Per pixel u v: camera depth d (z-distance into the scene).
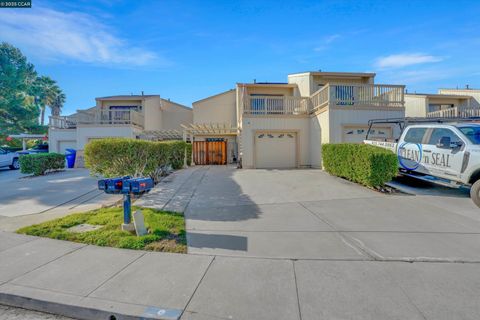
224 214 5.63
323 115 12.89
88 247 3.89
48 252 3.71
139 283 2.89
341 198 6.86
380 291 2.71
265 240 4.15
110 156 6.98
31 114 30.62
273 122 14.38
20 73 29.58
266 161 14.44
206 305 2.52
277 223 5.00
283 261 3.42
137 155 7.59
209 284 2.87
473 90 21.70
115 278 3.00
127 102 21.67
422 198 6.73
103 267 3.26
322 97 13.22
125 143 7.17
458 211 5.59
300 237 4.27
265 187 8.55
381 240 4.09
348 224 4.88
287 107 14.81
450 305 2.47
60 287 2.82
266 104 14.39
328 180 9.35
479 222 4.90
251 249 3.81
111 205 6.51
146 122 20.78
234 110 21.47
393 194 7.20
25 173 12.12
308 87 16.56
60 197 7.57
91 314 2.50
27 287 2.81
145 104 20.67
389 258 3.47
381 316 2.33
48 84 39.53
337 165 9.67
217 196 7.40
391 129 12.67
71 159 17.17
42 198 7.45
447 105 21.73
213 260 3.46
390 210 5.73
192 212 5.79
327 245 3.93
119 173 7.20
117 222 4.89
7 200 7.21
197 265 3.31
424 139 7.49
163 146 10.37
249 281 2.93
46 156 12.98
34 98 36.12
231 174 11.83
